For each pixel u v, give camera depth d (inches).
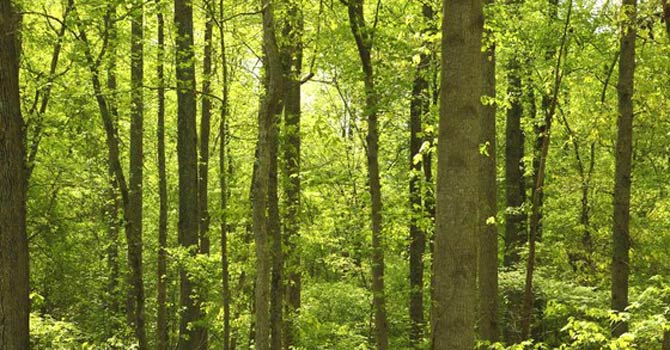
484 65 434.6
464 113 193.6
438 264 195.8
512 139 669.9
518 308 555.5
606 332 311.9
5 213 312.8
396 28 388.2
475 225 195.3
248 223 461.1
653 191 612.1
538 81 549.3
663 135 567.5
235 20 490.9
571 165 684.7
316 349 509.4
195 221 523.8
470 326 193.0
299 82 406.6
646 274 582.9
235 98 569.9
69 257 612.4
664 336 395.5
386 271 717.3
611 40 493.0
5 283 310.7
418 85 483.5
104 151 639.1
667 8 323.3
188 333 530.6
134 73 526.9
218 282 529.3
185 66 441.1
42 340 506.6
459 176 193.3
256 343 338.3
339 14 419.8
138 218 650.8
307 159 602.9
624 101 443.5
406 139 698.8
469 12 193.8
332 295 671.1
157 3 443.2
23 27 419.5
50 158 531.5
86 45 402.0
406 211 420.8
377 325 403.2
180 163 518.3
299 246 474.0
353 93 418.9
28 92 471.8
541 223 677.3
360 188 598.5
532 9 481.4
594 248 643.5
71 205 613.0
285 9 377.4
